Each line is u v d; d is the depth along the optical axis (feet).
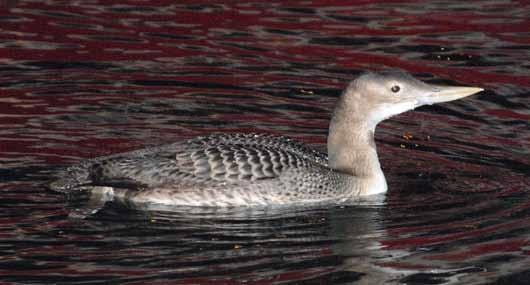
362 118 43.52
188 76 56.80
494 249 38.11
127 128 49.73
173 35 62.69
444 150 48.44
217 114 52.06
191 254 37.29
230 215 40.93
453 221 40.60
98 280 35.22
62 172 43.11
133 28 63.57
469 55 60.44
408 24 65.21
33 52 59.16
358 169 43.60
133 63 58.29
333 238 39.04
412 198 43.01
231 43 61.82
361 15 66.80
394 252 37.83
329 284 35.27
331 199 42.65
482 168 46.37
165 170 41.65
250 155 42.16
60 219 39.83
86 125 49.75
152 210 41.04
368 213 41.47
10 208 40.57
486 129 51.08
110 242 38.11
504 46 61.77
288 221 40.50
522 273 36.27
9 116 50.31
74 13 65.87
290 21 65.51
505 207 41.96
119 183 41.39
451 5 68.80
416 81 43.68
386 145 49.03
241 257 37.17
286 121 51.65
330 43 62.13
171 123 50.67
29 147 46.78
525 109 53.47
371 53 60.75
